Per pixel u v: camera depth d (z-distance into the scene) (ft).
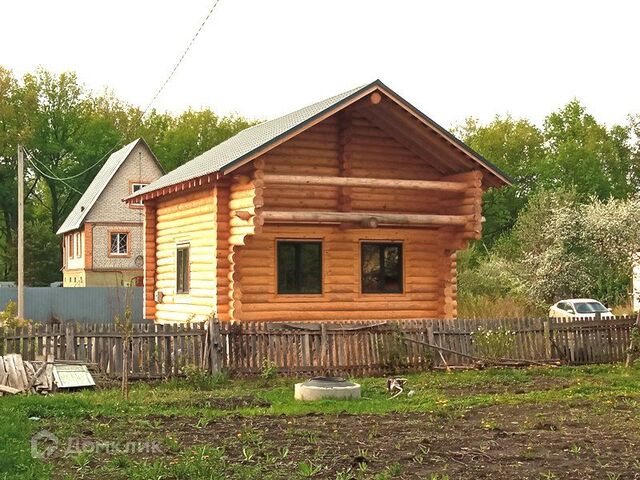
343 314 76.79
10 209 238.68
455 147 74.64
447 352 67.00
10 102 235.61
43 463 32.12
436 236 80.84
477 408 47.16
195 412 45.03
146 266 90.02
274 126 80.28
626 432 39.14
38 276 234.79
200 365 60.29
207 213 75.31
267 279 74.18
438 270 80.74
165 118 274.57
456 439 37.22
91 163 241.76
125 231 191.72
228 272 72.90
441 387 57.26
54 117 241.35
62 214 247.70
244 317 73.10
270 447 35.32
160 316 87.81
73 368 56.18
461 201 77.36
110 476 30.55
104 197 191.31
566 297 141.69
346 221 72.18
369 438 37.37
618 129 249.14
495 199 233.96
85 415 43.29
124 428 39.81
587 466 31.99
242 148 73.51
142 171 193.98
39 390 52.65
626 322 73.77
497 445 35.96
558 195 151.94
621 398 50.96
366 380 60.08
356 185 71.31
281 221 71.61
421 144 77.25
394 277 79.41
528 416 44.14
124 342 52.29
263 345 61.98
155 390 54.95
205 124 265.13
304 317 75.31
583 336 72.13
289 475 30.58
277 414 44.57
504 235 204.85
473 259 174.81
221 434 38.37
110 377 57.93
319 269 76.38
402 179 78.69
